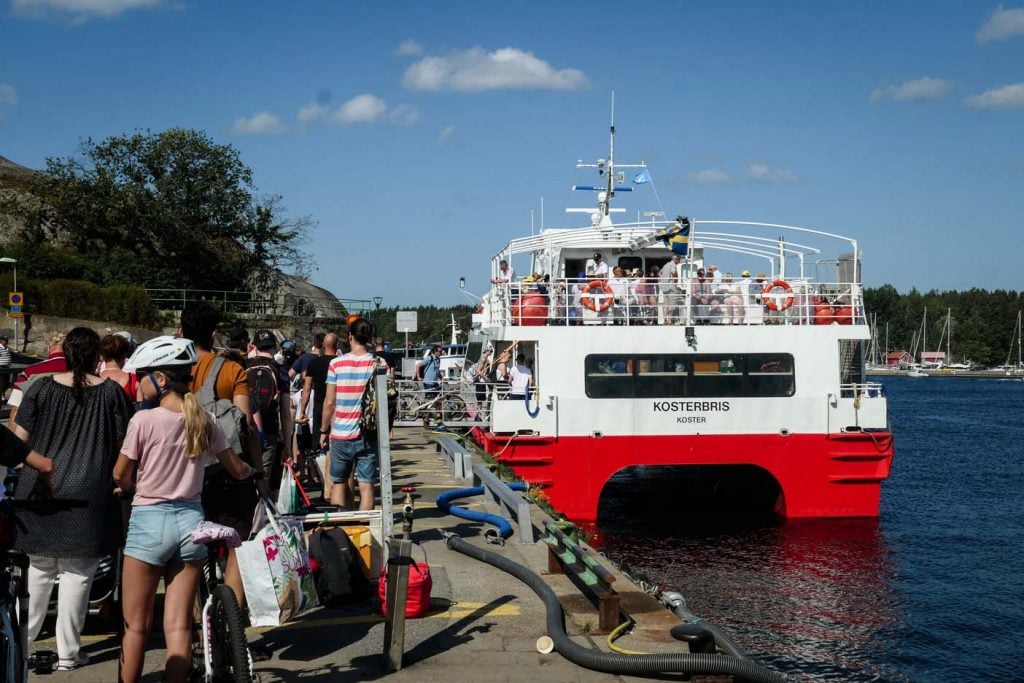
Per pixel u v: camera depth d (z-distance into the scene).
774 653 12.56
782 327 19.91
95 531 6.40
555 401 19.56
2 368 18.11
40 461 6.18
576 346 19.67
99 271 47.19
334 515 8.36
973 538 19.78
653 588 9.80
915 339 190.12
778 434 19.84
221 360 7.04
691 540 18.94
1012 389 114.44
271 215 55.41
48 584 6.44
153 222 50.72
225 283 52.59
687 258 22.22
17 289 40.03
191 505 5.74
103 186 49.78
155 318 43.78
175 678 5.64
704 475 25.59
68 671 6.61
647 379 19.75
